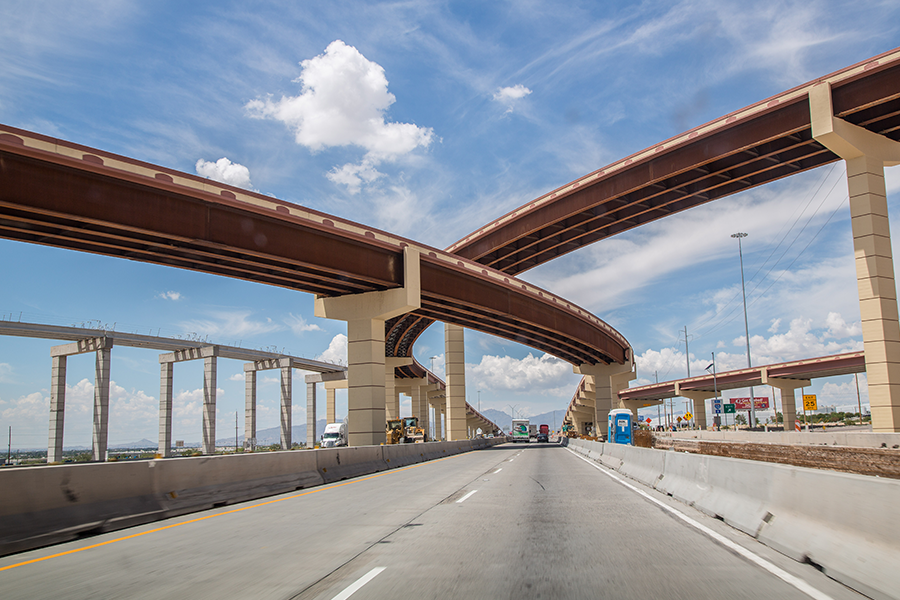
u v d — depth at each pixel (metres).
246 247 29.28
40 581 6.80
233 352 79.19
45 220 25.03
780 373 87.69
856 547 6.37
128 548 8.70
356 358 38.22
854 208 36.09
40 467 9.50
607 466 26.30
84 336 63.09
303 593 6.18
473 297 44.16
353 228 34.56
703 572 6.87
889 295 34.34
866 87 35.94
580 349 70.88
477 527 10.22
